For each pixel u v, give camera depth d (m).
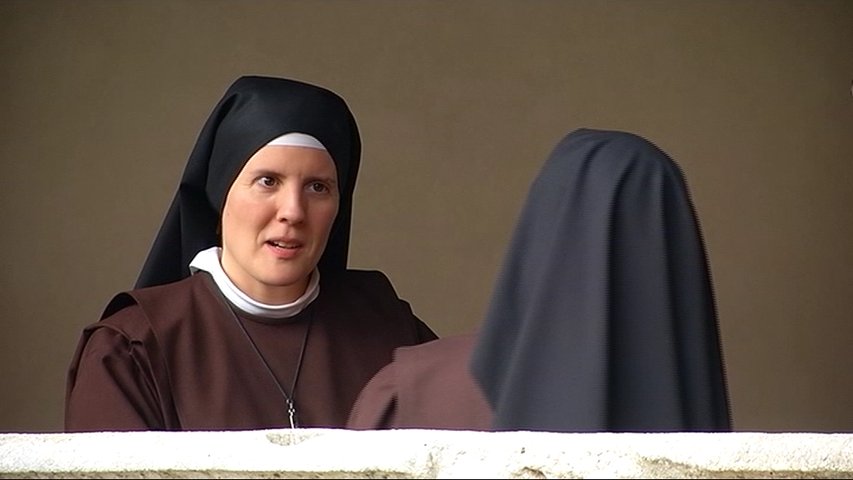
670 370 13.27
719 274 31.73
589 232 13.45
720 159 32.06
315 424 19.61
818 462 12.23
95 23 31.25
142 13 31.33
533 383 13.30
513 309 13.72
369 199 31.20
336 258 21.31
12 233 30.52
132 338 19.41
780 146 32.12
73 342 30.23
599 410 12.98
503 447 11.90
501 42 31.86
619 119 31.92
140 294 20.11
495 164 31.50
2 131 30.77
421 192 31.30
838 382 31.50
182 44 31.33
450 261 31.11
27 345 30.12
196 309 20.03
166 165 30.97
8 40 31.00
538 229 13.74
